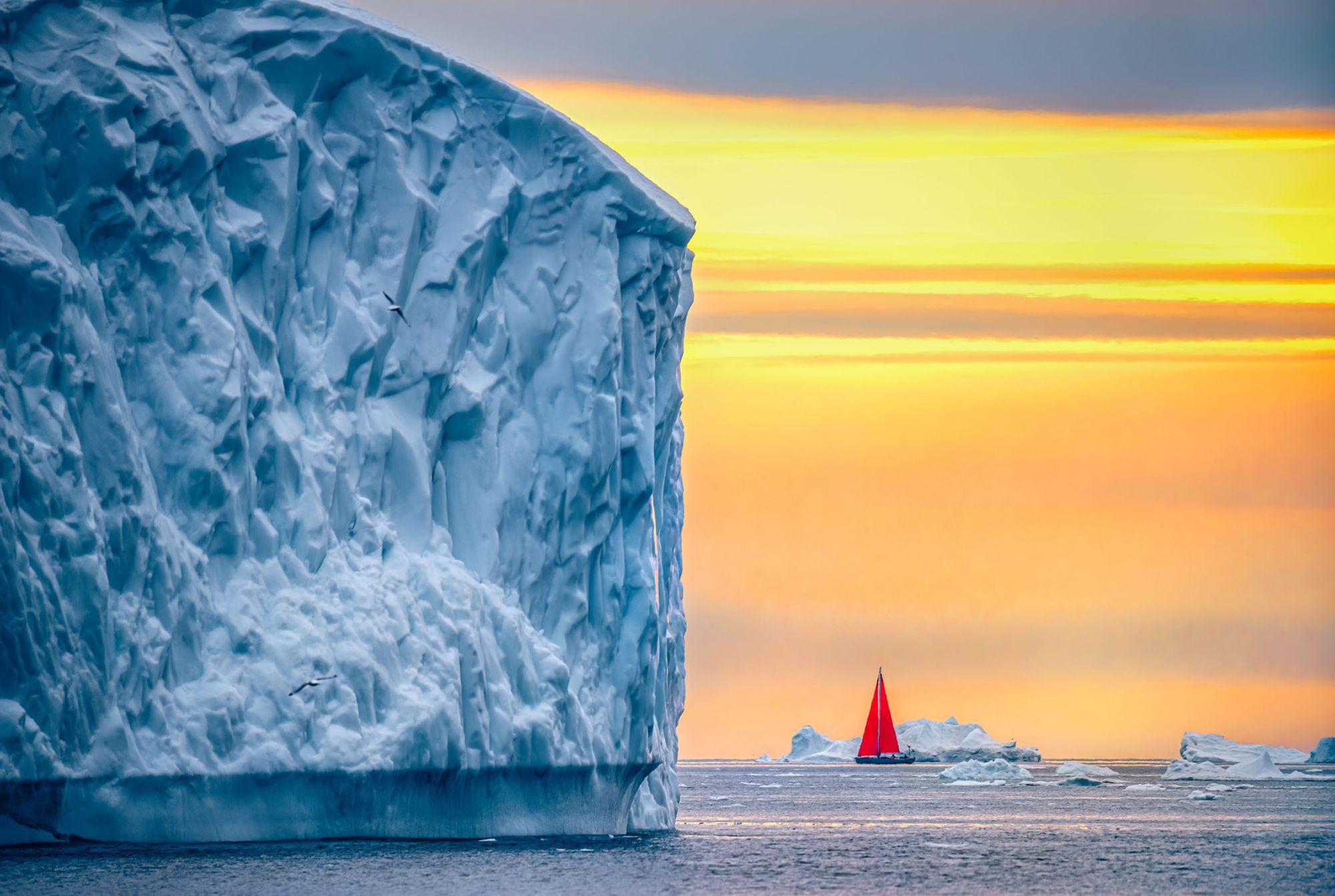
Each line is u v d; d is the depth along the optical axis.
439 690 101.88
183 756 93.88
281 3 105.50
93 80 96.69
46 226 94.62
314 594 100.88
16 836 90.31
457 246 109.44
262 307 102.88
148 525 94.69
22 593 87.94
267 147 103.56
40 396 91.12
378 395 107.00
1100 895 107.56
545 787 110.06
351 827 99.56
